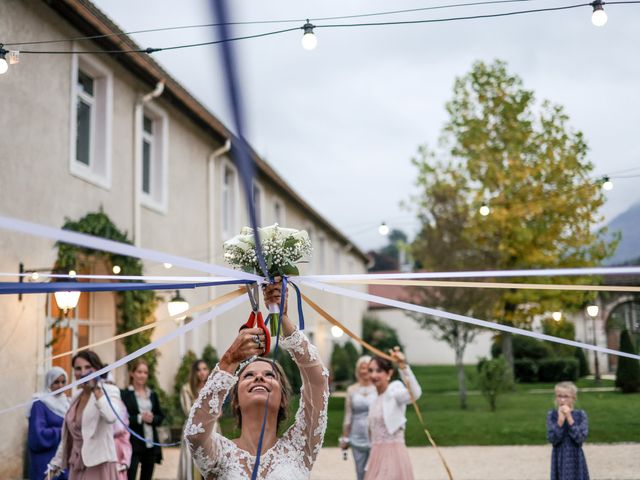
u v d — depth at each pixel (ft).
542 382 89.30
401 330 145.59
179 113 48.83
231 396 9.83
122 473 21.09
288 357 59.21
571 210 62.03
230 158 59.62
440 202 65.62
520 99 64.13
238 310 60.95
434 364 143.02
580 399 63.21
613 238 62.44
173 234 47.14
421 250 67.21
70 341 35.27
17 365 29.17
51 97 32.76
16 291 7.27
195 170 51.78
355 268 129.90
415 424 50.65
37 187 31.50
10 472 28.32
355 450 24.97
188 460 23.25
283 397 9.89
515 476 31.60
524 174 62.08
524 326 66.80
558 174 61.98
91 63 36.78
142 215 42.52
